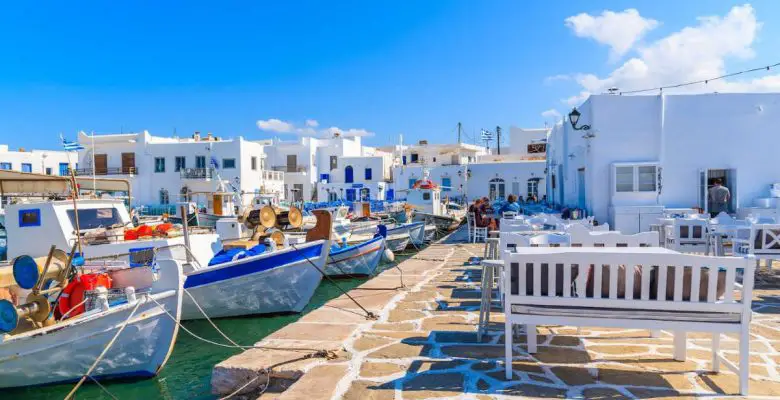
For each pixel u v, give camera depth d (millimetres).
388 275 11336
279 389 5141
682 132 16688
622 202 16594
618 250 4922
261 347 5883
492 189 49281
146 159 49031
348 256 16359
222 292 10383
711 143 16594
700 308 4109
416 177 51094
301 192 58344
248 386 5262
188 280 10000
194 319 10766
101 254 11047
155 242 11320
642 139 16781
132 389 7363
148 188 49125
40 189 12891
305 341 6047
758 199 16109
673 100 16703
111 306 7562
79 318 7023
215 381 5430
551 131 28469
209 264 10836
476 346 5602
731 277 4078
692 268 4102
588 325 4305
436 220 29328
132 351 7359
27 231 11305
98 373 7316
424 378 4664
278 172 56062
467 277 10664
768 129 16422
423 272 11664
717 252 9156
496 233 9484
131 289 7293
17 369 6965
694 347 5414
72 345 7051
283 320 11117
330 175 58750
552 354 5250
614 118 16891
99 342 7156
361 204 33312
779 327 6082
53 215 11258
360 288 9750
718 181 15961
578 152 19875
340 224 25047
